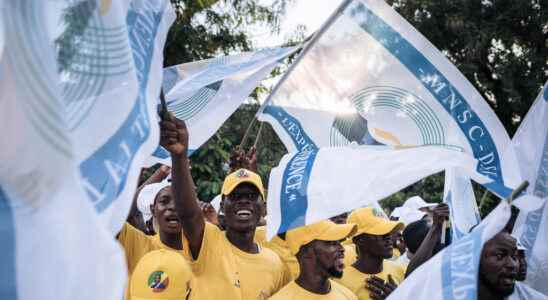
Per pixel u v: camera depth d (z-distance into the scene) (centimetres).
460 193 394
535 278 396
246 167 462
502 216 300
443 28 1434
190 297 349
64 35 166
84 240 134
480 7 1405
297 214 324
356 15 393
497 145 356
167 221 412
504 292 345
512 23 1394
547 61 1425
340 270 376
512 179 346
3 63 134
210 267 378
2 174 133
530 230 400
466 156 327
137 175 181
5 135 133
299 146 420
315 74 409
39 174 133
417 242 509
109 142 174
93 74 172
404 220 624
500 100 1472
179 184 347
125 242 388
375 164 327
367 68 393
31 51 133
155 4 228
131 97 183
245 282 390
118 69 179
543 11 1359
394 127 384
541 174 389
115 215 171
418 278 302
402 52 382
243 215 398
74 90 167
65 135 133
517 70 1399
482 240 296
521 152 386
